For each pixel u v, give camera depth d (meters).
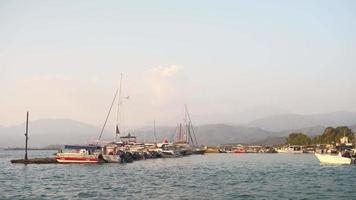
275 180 80.69
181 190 64.94
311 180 80.44
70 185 71.50
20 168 110.31
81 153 124.88
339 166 121.75
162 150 196.75
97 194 60.38
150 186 70.00
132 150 165.50
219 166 127.44
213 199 56.22
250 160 176.38
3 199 56.00
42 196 58.59
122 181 77.81
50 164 123.62
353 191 64.19
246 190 65.06
